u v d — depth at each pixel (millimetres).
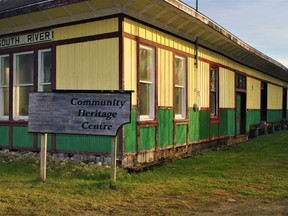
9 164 10008
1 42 12016
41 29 10938
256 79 21812
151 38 10664
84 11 9844
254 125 20891
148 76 10703
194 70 13305
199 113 13703
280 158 12359
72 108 7930
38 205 6438
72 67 10266
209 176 9227
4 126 11922
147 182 8391
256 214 6207
